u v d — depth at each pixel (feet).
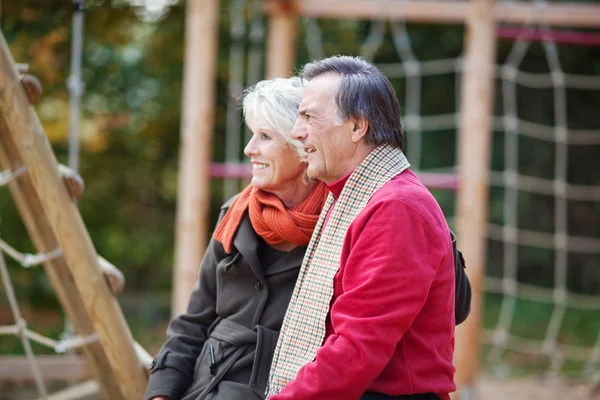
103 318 13.00
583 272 47.01
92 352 14.03
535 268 47.88
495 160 46.52
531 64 46.52
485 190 21.20
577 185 46.83
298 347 9.71
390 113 9.85
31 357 13.93
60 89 38.96
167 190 47.47
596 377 29.60
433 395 9.55
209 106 23.04
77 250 12.82
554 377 31.60
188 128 22.99
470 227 21.09
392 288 8.95
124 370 13.15
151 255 48.06
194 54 22.97
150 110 44.29
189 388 11.03
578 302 45.62
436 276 9.38
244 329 10.73
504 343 37.17
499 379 31.12
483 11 21.17
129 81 43.98
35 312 40.11
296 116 10.65
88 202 46.52
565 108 46.32
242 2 37.32
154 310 43.16
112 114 43.37
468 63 21.36
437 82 46.34
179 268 22.88
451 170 46.32
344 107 9.66
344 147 9.78
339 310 9.16
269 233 10.64
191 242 22.77
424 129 46.52
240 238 10.85
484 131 21.16
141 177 47.16
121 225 47.91
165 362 11.20
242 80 43.37
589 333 39.86
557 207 47.09
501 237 47.21
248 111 11.02
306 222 10.44
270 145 10.68
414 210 9.20
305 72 10.19
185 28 42.39
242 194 11.34
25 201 13.50
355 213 9.64
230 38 42.91
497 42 45.42
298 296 9.91
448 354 9.68
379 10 25.21
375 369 8.91
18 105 12.42
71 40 36.42
